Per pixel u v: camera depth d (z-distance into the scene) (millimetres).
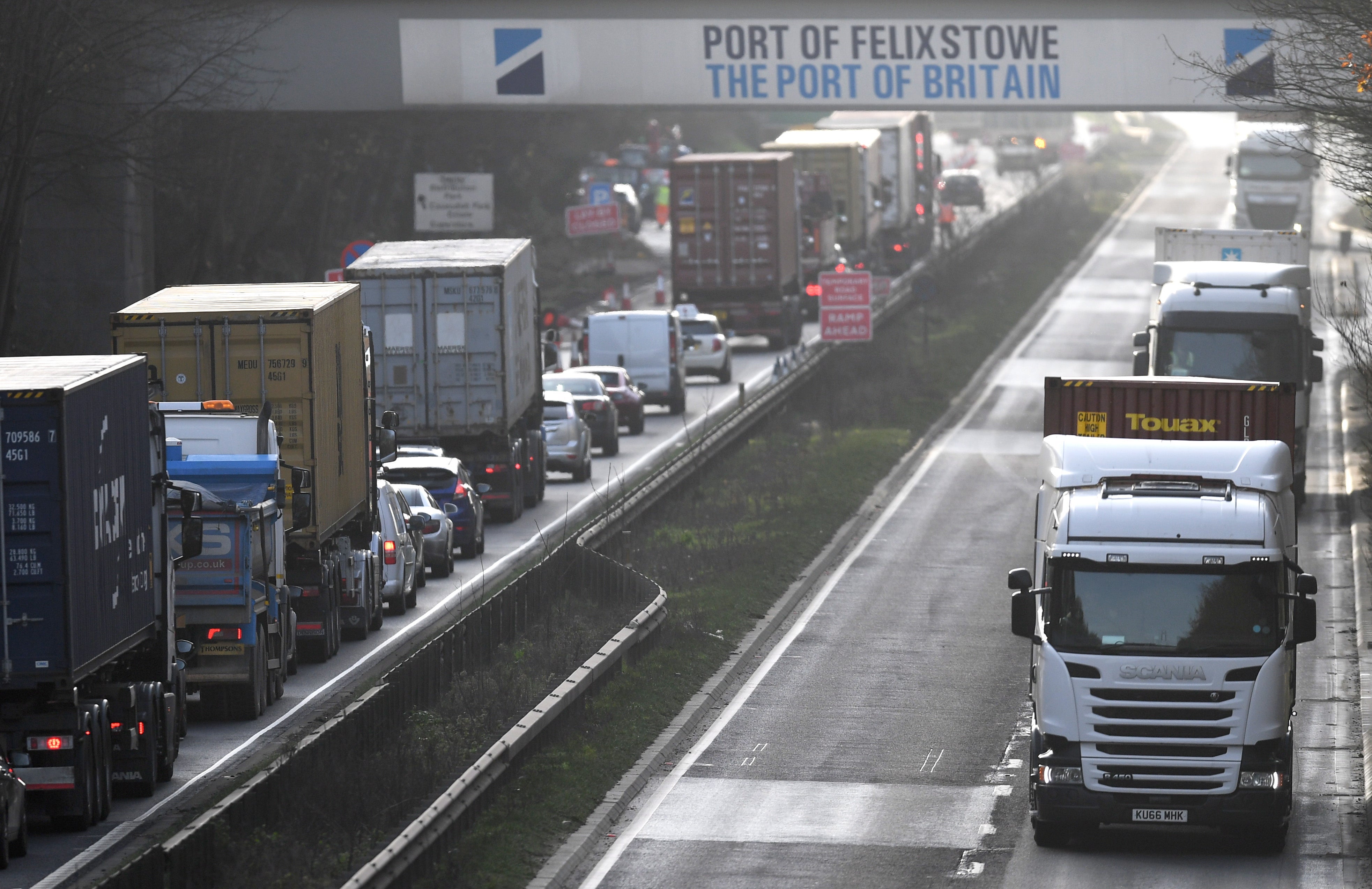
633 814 63969
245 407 89250
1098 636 60188
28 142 124188
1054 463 63625
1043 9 140625
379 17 145875
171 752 67375
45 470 58312
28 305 147875
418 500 112750
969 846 60531
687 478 133375
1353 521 122188
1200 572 60406
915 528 127438
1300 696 82875
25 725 59938
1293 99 102188
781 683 85062
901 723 77375
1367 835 62406
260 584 78250
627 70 145125
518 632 86062
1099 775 59469
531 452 137625
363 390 99250
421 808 59531
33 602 58469
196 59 141500
